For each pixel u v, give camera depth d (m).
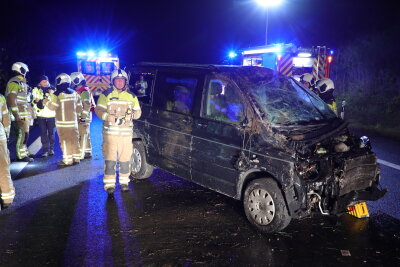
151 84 6.34
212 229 4.69
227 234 4.56
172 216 5.06
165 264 3.89
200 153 5.27
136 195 5.86
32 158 7.86
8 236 4.45
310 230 4.70
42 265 3.84
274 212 4.43
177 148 5.66
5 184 5.21
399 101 14.41
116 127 5.63
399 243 4.40
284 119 4.73
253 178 4.82
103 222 4.86
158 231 4.62
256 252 4.15
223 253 4.12
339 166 4.30
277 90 5.16
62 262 3.90
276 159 4.33
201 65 5.75
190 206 5.42
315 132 4.48
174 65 6.11
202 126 5.23
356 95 16.50
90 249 4.17
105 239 4.40
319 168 4.31
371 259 4.05
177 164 5.73
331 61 13.01
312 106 5.22
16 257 3.98
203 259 3.99
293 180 4.21
